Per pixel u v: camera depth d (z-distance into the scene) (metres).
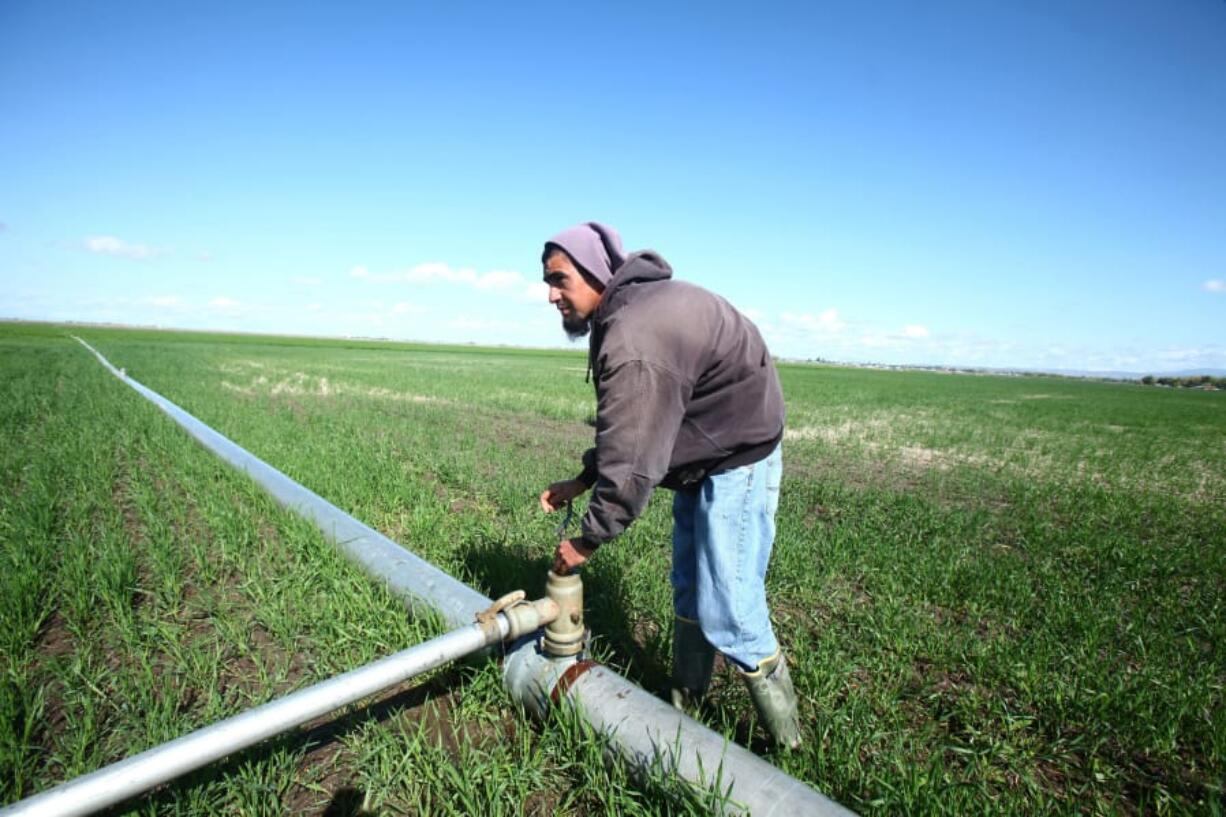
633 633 2.97
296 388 16.08
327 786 2.01
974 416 18.02
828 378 47.94
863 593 3.64
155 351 36.16
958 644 2.94
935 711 2.49
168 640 2.76
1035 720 2.46
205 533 4.10
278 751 2.06
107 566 3.27
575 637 2.16
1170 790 2.13
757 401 1.94
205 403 10.80
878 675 2.70
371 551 3.35
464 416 11.47
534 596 3.22
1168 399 42.69
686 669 2.34
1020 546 4.76
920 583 3.66
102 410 9.48
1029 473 8.27
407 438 8.14
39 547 3.57
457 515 4.66
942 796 1.90
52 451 6.24
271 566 3.48
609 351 1.77
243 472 5.31
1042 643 2.95
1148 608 3.51
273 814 1.88
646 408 1.76
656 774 1.78
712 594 2.03
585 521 1.93
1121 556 4.35
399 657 1.95
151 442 6.98
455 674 2.53
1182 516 6.01
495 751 2.08
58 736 2.16
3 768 1.94
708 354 1.82
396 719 2.29
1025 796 2.04
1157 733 2.29
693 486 2.09
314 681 2.50
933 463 8.71
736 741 2.24
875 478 7.42
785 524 4.72
